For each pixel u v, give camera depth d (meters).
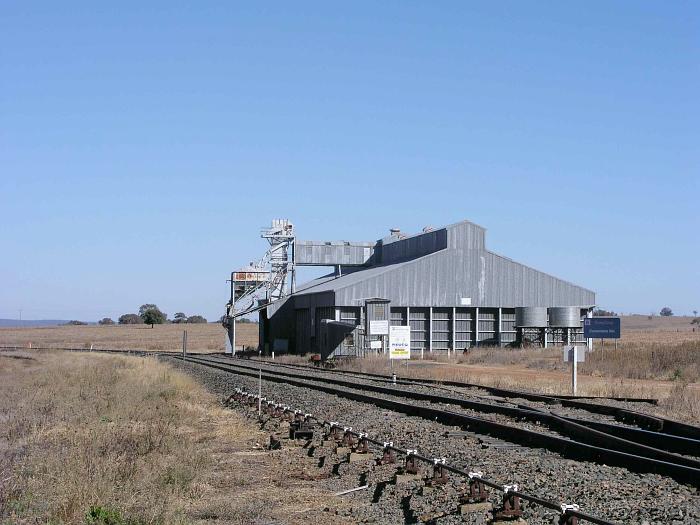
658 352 47.22
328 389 29.72
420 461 14.89
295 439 18.95
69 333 178.75
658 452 14.59
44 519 11.16
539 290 69.44
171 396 29.03
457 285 67.31
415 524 10.73
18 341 132.75
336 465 15.34
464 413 22.41
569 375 39.69
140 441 17.56
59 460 14.55
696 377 36.28
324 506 12.15
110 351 88.50
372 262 84.56
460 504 11.14
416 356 61.25
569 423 18.36
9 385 37.00
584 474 12.95
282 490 13.45
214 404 27.73
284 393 29.08
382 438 18.30
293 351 75.88
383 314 60.66
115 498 12.27
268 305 76.38
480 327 68.12
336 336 58.06
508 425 17.97
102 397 28.84
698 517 10.03
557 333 67.62
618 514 10.34
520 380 35.31
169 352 84.12
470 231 68.12
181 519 11.05
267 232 81.75
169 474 13.94
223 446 18.41
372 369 46.56
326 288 70.19
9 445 18.25
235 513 11.62
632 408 23.02
